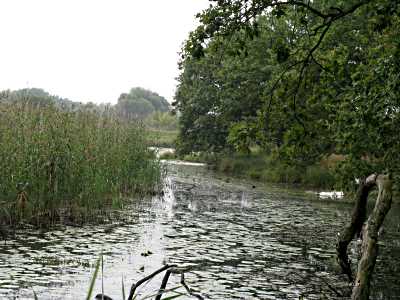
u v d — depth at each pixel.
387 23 12.67
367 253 5.83
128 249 12.84
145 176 23.66
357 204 7.21
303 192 31.66
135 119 24.47
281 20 31.75
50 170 15.29
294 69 13.31
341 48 13.60
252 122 12.33
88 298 3.30
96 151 18.55
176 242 14.23
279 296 9.84
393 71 12.28
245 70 44.06
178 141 53.97
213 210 21.34
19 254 11.48
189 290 4.09
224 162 47.47
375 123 12.98
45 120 16.17
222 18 11.06
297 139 12.40
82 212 16.55
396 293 10.66
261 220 19.50
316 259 13.36
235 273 11.42
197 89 50.88
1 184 13.73
